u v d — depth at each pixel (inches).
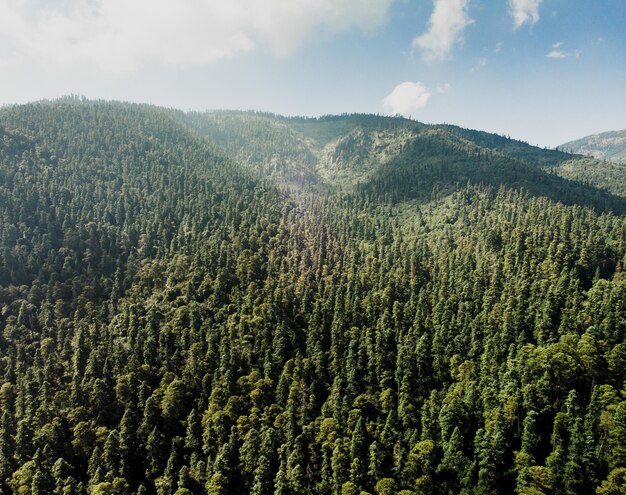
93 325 6545.3
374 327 6412.4
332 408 5108.3
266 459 4409.5
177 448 4864.7
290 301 7273.6
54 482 4404.5
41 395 5295.3
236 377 5738.2
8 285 7549.2
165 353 6063.0
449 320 6279.5
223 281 7593.5
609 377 4692.4
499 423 4357.8
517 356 5241.1
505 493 4045.3
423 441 4451.3
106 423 5280.5
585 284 6865.2
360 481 4239.7
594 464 3870.6
